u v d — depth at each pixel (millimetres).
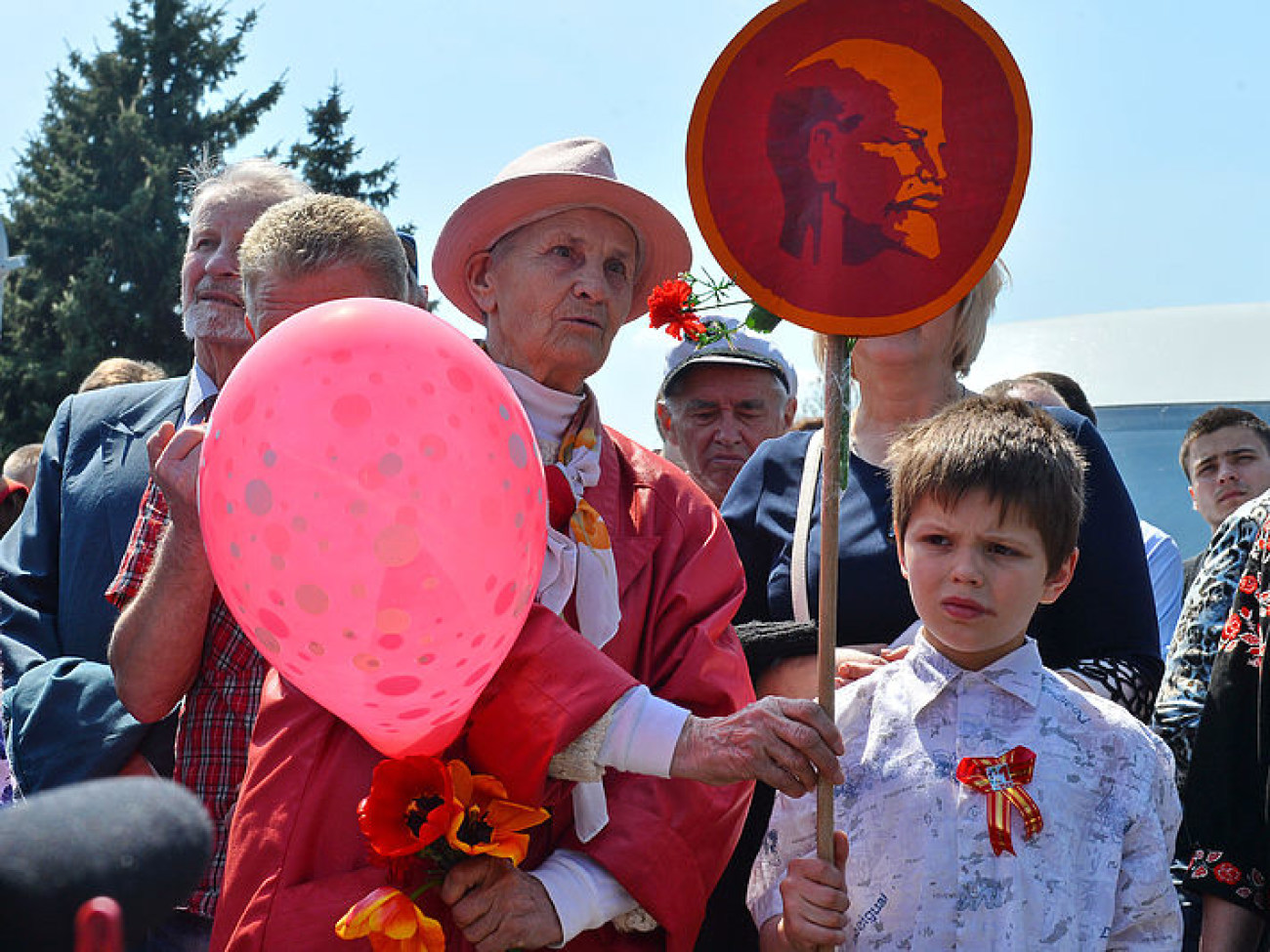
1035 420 2879
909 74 2520
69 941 917
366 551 2004
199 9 36625
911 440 2928
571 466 2867
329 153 34594
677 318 2877
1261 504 3330
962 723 2766
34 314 32250
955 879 2656
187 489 2727
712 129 2533
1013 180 2498
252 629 2146
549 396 2910
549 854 2604
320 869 2459
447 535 2033
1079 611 3189
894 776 2756
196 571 2785
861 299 2520
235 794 2990
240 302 3477
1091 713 2775
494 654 2225
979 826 2670
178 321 32125
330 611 2039
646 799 2615
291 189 3605
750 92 2533
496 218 2941
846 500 3383
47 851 929
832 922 2512
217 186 3627
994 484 2752
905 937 2674
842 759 2818
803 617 3314
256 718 2838
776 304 2529
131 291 32125
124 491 3453
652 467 3010
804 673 3088
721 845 2678
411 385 2059
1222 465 5762
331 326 2107
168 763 3172
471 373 2145
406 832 2354
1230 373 7684
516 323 2932
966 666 2828
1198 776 3154
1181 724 3275
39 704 3184
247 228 3527
